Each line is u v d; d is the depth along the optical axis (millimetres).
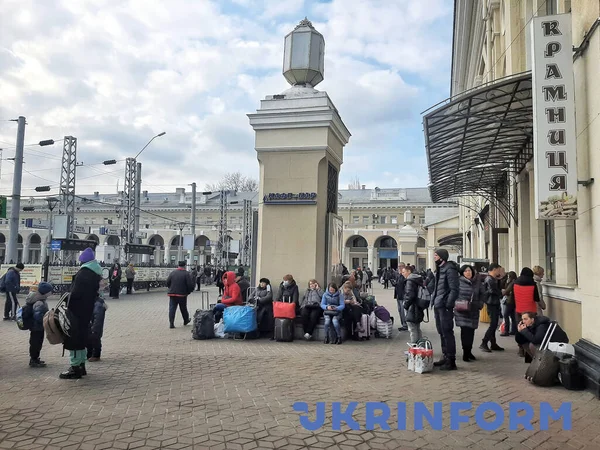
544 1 11016
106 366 7559
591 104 6734
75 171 30844
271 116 10977
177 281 12602
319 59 11820
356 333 10656
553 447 4277
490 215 19281
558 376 6488
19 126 25219
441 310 7648
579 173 7098
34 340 7473
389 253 64625
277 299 10555
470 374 7184
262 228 10969
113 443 4277
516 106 9102
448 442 4379
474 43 23109
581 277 7109
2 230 72812
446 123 9359
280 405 5434
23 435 4465
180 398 5703
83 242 25109
